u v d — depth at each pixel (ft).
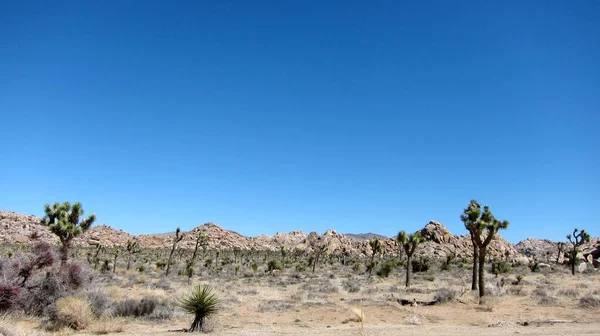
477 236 78.48
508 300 77.97
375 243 205.36
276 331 46.65
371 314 60.49
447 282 130.41
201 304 46.73
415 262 182.50
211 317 48.91
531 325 51.03
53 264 58.34
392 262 206.59
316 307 66.90
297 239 570.87
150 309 58.85
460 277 154.61
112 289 79.97
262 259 288.30
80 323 46.73
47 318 49.19
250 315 59.77
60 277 55.62
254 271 177.47
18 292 50.85
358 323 53.83
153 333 44.86
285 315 60.03
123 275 139.74
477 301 74.13
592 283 121.80
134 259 235.61
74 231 84.94
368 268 184.96
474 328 48.91
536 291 88.94
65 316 46.09
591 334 42.63
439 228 345.51
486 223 77.05
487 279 136.15
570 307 66.18
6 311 48.91
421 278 147.43
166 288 102.68
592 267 203.92
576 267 194.08
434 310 65.05
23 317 49.93
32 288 54.44
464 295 81.15
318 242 387.34
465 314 61.57
